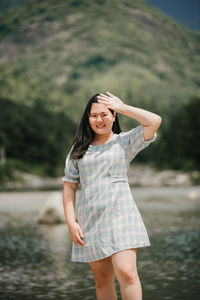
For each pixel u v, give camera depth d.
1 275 5.33
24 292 4.50
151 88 182.62
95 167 3.04
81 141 3.15
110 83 192.00
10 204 19.39
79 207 3.10
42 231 9.81
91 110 3.13
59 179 76.56
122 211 2.96
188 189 30.67
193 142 70.44
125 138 3.11
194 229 9.56
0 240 8.41
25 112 91.31
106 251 2.92
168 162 77.88
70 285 4.78
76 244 3.10
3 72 144.88
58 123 93.06
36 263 6.08
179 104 151.50
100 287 3.16
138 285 2.83
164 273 5.27
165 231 9.31
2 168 69.12
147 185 42.00
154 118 3.02
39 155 81.50
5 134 80.50
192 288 4.52
